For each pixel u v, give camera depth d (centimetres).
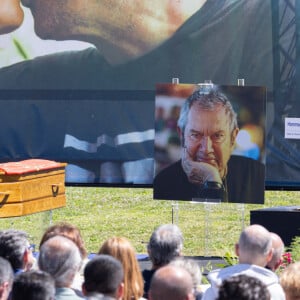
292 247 1828
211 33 2564
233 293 764
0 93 2623
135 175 2600
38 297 842
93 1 2591
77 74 2605
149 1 2573
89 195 3334
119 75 2592
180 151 2136
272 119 2552
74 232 1267
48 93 2612
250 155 2119
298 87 2544
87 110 2605
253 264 1182
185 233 2742
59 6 2594
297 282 1004
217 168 2128
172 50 2577
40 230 2289
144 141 2598
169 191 2148
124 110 2598
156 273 866
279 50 2544
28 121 2620
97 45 2597
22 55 2612
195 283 1068
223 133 2119
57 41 2606
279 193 3391
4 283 927
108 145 2605
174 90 2128
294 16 2536
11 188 1892
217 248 2519
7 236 1173
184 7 2566
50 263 1034
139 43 2586
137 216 3023
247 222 2919
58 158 2620
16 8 2603
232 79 2569
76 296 1033
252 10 2550
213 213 3055
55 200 2053
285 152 2552
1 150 2631
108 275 969
